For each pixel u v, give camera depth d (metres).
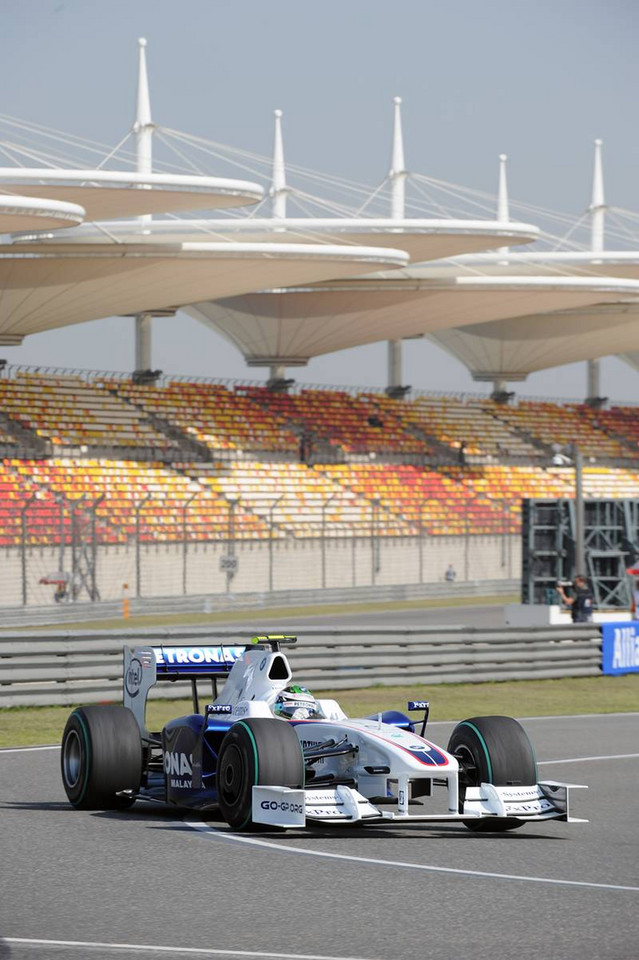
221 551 85.94
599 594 71.56
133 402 112.94
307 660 44.25
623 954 13.55
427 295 118.44
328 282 118.94
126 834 20.30
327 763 20.88
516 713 41.31
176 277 95.88
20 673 38.84
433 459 121.50
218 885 16.70
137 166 89.19
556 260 110.38
